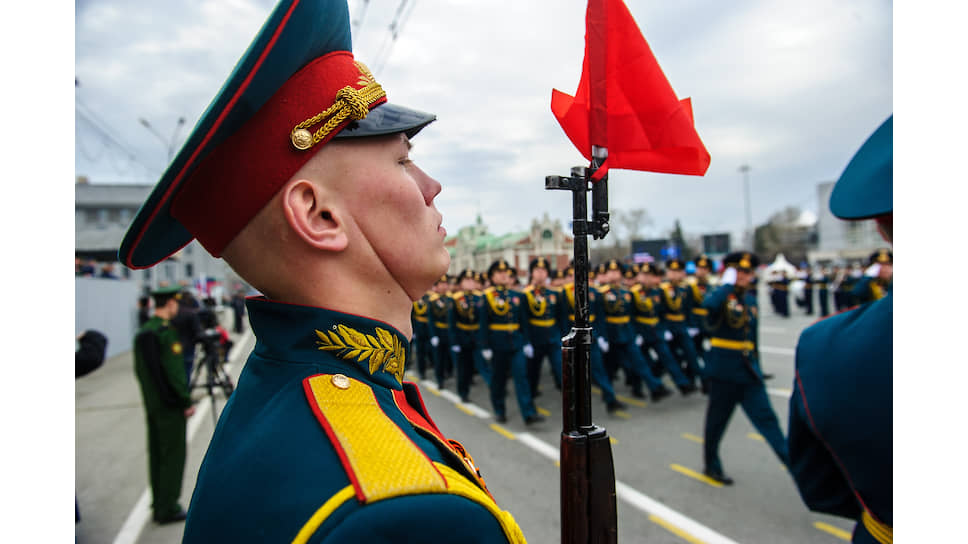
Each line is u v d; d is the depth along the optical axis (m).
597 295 7.25
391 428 0.60
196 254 32.03
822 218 41.06
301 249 0.66
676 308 7.53
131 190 35.81
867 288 6.05
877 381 1.10
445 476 0.56
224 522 0.55
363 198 0.67
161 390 3.55
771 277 20.80
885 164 1.13
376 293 0.70
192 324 6.04
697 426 5.52
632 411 6.25
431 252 0.72
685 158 0.87
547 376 9.09
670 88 0.87
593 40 0.83
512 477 4.29
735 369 3.97
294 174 0.65
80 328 11.23
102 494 4.14
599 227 0.80
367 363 0.67
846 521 3.40
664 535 3.29
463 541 0.50
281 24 0.57
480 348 6.91
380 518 0.48
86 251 22.33
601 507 0.74
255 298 0.73
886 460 1.10
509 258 24.78
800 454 1.44
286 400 0.62
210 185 0.67
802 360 1.31
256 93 0.60
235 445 0.62
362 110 0.65
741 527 3.36
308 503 0.50
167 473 3.60
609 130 0.86
